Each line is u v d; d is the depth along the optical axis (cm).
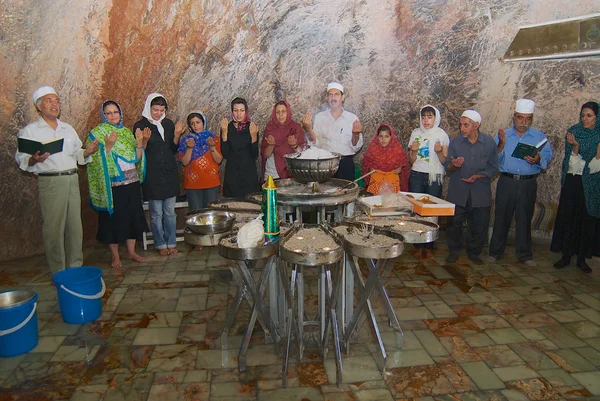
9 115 476
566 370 289
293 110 592
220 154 514
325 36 571
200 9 532
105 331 345
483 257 508
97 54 505
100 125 455
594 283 432
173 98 556
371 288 283
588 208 434
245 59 564
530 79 531
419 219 315
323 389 271
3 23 450
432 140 493
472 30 548
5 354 307
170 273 464
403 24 563
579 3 484
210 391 269
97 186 451
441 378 281
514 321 356
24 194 504
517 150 443
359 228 299
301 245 264
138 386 275
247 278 280
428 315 368
